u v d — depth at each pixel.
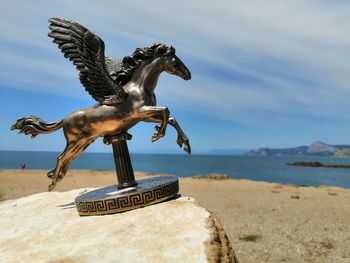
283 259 0.60
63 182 1.69
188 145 0.31
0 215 0.37
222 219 0.89
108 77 0.31
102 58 0.31
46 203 0.39
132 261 0.23
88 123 0.32
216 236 0.25
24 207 0.38
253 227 0.81
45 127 0.34
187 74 0.33
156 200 0.30
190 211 0.28
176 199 0.31
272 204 1.12
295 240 0.71
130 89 0.31
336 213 0.98
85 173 2.30
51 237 0.28
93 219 0.29
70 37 0.31
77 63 0.31
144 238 0.25
